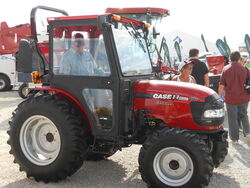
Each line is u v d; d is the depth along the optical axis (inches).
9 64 615.8
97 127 175.8
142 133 179.9
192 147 158.1
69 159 171.2
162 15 513.7
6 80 620.1
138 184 178.1
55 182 177.5
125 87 170.1
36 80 184.5
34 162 179.6
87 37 171.6
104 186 174.6
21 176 188.4
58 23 173.8
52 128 179.8
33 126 183.3
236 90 249.8
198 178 157.6
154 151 163.9
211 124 170.4
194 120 169.0
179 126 172.1
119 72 168.2
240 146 253.6
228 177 190.1
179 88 172.7
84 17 167.9
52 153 179.8
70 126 170.4
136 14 506.3
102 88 170.1
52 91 187.2
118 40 173.0
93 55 171.2
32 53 177.5
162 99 172.6
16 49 577.3
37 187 172.9
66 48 176.1
